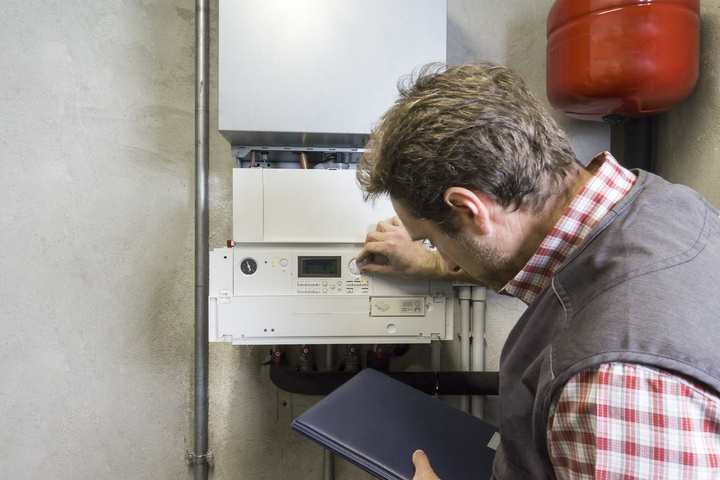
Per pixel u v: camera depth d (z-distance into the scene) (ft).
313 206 2.98
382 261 3.02
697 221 1.37
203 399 3.74
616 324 1.12
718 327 1.11
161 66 3.73
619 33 2.70
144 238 3.76
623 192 1.46
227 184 3.80
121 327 3.77
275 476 3.93
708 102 2.91
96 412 3.78
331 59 2.95
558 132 1.51
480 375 3.67
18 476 3.76
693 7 2.72
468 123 1.38
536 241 1.55
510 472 1.61
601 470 1.07
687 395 1.03
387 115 1.61
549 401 1.21
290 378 3.61
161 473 3.84
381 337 3.04
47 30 3.65
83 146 3.70
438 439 2.41
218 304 2.96
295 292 2.99
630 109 3.02
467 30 3.82
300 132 2.96
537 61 3.83
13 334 3.72
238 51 2.91
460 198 1.43
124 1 3.68
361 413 2.55
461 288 3.81
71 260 3.73
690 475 1.02
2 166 3.66
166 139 3.75
